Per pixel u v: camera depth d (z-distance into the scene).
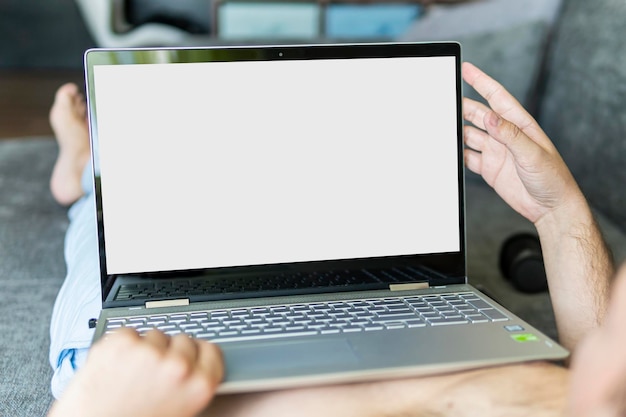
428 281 0.81
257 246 0.78
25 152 1.88
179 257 0.77
